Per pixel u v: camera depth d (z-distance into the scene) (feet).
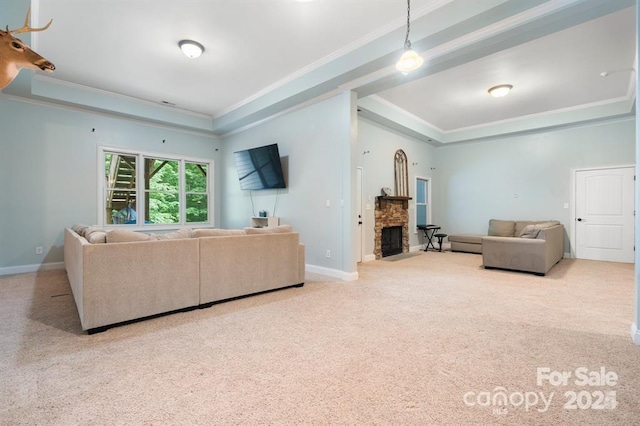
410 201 24.27
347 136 14.15
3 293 11.57
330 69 13.14
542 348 7.06
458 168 26.04
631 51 12.36
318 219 15.80
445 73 14.44
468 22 9.21
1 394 5.27
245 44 12.03
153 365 6.30
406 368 6.18
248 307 10.09
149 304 8.89
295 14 10.18
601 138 19.66
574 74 14.55
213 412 4.84
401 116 20.30
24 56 7.48
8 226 15.01
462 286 12.87
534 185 22.24
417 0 9.52
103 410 4.88
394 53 11.00
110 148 17.95
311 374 5.96
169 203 20.79
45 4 9.49
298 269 12.77
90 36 11.39
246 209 20.88
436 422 4.62
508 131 22.04
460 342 7.38
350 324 8.54
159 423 4.59
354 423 4.58
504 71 14.19
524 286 12.86
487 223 24.47
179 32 11.19
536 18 8.61
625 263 18.56
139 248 8.73
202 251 10.02
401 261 19.42
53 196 16.14
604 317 9.09
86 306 7.82
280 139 17.95
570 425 4.55
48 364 6.32
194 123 20.45
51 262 16.07
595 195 19.92
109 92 16.85
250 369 6.15
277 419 4.68
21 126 15.28
